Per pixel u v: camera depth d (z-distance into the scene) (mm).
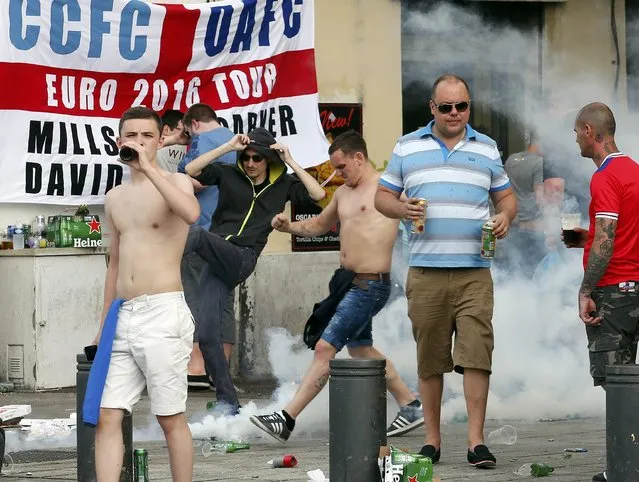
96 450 20547
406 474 20750
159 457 27578
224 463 26734
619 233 23797
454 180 25641
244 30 42531
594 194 23766
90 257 40219
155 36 41156
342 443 21016
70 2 39844
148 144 20484
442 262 25641
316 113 43656
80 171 40312
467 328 25656
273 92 43188
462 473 24859
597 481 23484
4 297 39812
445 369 26391
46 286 39281
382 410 21125
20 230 39875
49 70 39625
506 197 26219
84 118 40312
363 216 29375
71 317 39812
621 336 23984
